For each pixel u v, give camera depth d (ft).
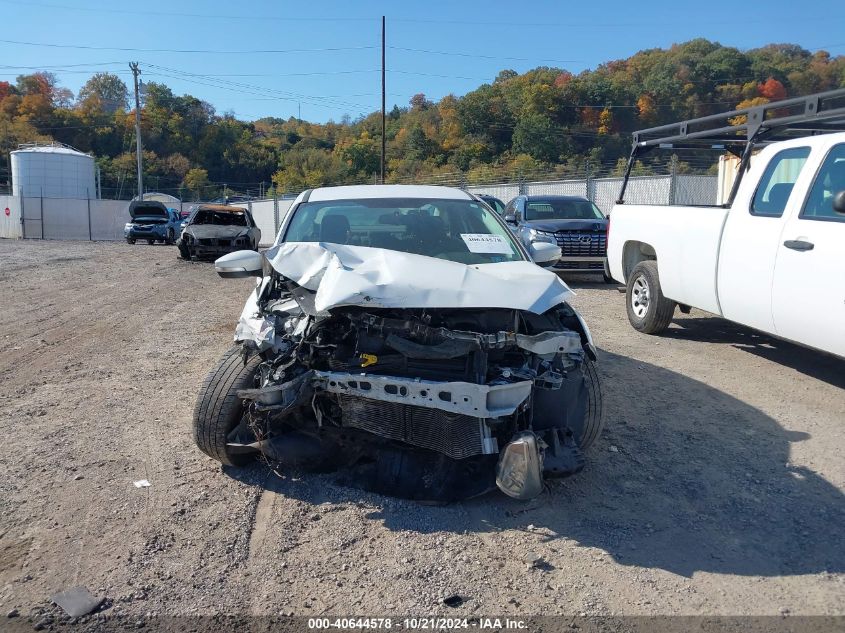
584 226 39.93
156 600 9.83
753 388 19.93
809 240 17.71
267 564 10.79
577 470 12.54
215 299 37.68
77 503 12.59
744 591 10.27
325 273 12.30
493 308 11.89
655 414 17.70
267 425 13.12
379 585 10.28
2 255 63.82
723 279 21.24
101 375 21.09
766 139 25.66
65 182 160.35
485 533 11.82
